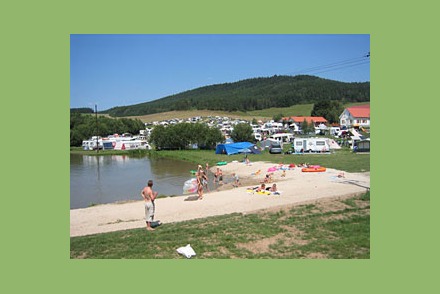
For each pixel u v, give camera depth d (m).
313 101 164.50
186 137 74.19
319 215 16.38
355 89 141.25
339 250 12.34
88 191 30.25
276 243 13.12
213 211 18.41
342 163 38.16
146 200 15.45
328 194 20.89
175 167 46.53
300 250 12.42
